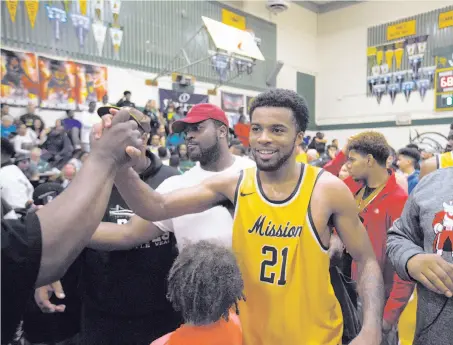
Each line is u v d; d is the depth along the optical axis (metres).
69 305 2.03
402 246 1.08
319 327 1.12
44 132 6.89
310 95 14.32
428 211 1.05
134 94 9.22
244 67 11.65
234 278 0.98
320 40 14.42
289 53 13.44
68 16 7.96
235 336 1.02
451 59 11.41
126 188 1.11
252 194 1.17
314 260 1.12
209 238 1.42
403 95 12.46
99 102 8.44
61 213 0.57
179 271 0.98
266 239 1.14
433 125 11.85
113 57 8.80
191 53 10.45
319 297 1.12
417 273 0.96
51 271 0.56
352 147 2.02
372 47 13.08
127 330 1.63
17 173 3.59
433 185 1.08
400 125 12.54
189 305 0.96
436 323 1.03
